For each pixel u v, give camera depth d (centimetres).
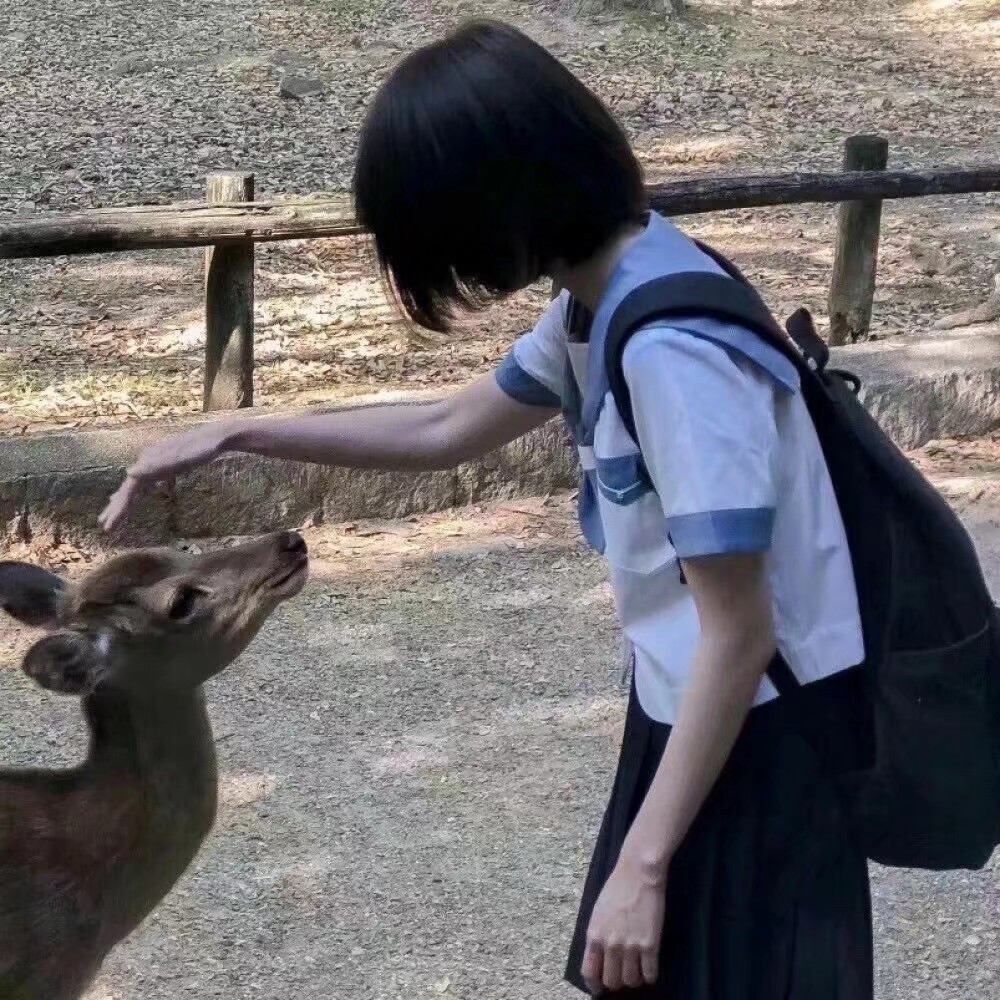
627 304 195
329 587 536
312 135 1175
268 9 1538
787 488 207
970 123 1218
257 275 900
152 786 304
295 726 452
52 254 586
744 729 217
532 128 185
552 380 246
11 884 290
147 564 304
